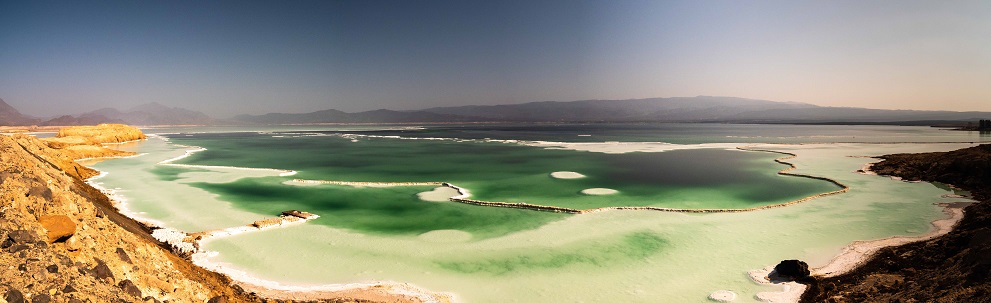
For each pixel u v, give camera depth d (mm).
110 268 11484
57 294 9000
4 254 9461
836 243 21562
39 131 175625
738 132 161500
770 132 158125
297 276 17812
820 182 40125
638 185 39188
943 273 15133
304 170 51062
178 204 30328
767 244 21562
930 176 39031
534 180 42500
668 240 22312
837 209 28547
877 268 18188
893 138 105000
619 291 16469
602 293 16312
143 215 27047
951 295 13078
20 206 11219
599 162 57469
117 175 43062
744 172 47062
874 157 57969
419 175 46562
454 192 35719
